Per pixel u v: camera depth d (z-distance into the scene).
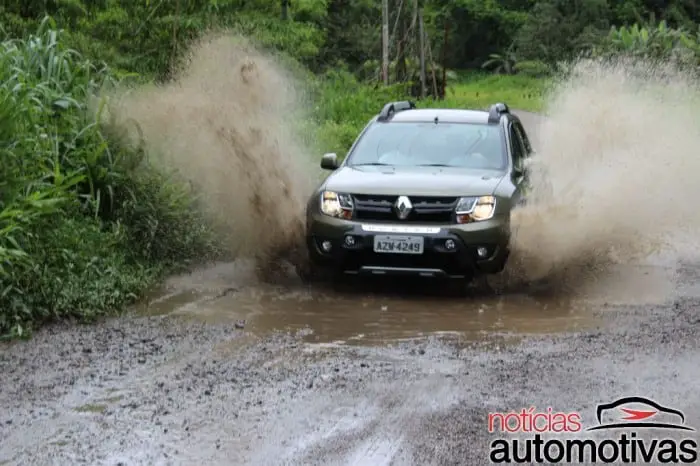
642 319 9.26
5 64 11.41
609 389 7.12
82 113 11.80
